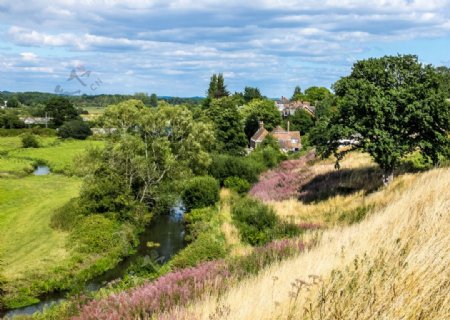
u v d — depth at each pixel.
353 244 7.34
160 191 40.25
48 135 117.88
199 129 46.44
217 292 7.82
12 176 61.25
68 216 35.50
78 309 13.35
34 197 47.28
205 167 47.16
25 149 92.00
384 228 7.41
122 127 43.34
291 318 4.59
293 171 47.16
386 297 4.54
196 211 37.25
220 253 21.78
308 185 37.31
